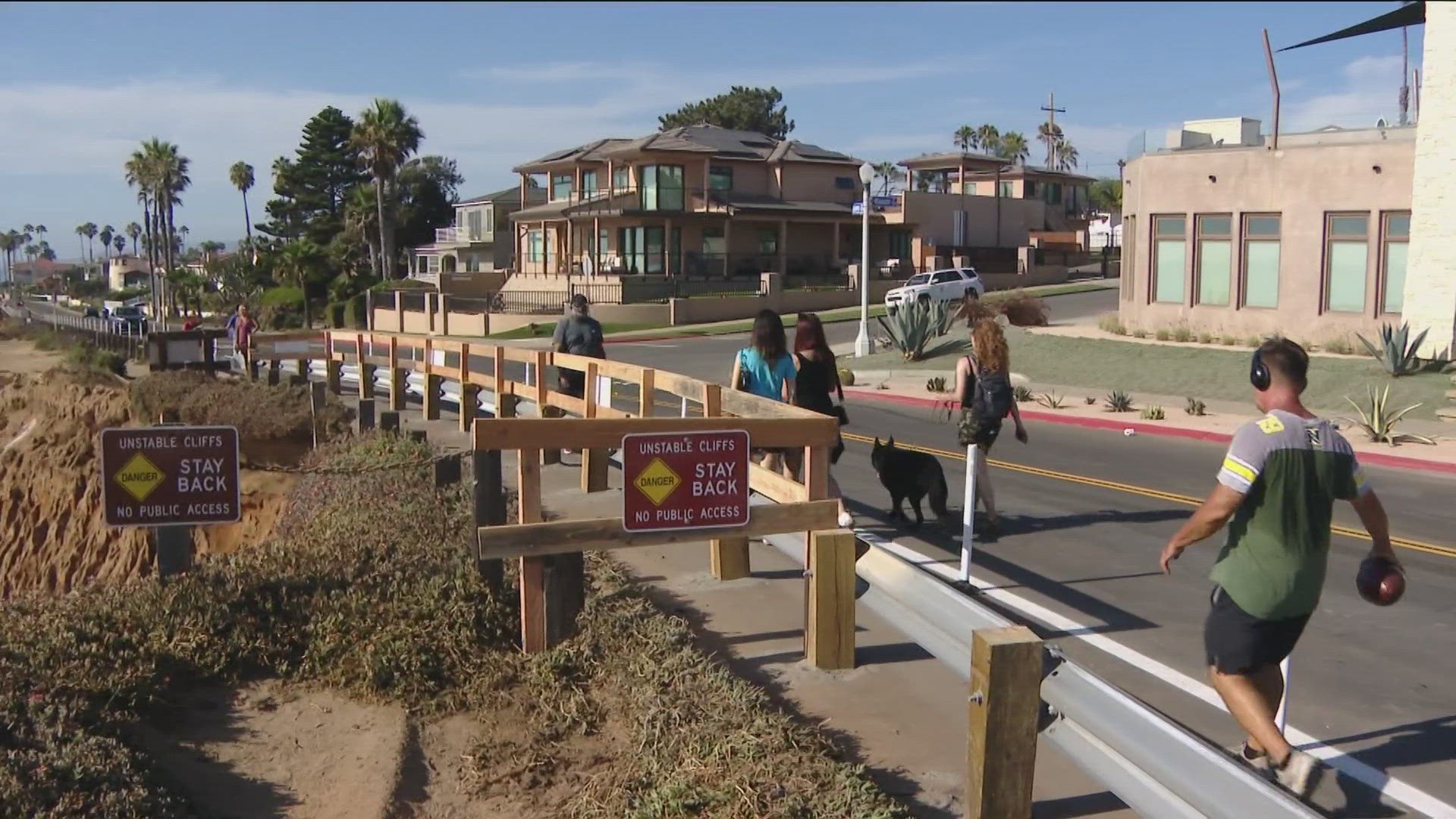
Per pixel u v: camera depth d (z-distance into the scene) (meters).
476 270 72.38
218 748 5.18
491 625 6.27
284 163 87.00
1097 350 25.81
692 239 53.91
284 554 7.24
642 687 5.38
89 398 24.98
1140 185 28.47
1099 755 3.95
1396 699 5.90
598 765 5.02
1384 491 12.32
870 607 5.78
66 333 52.81
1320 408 18.89
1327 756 5.16
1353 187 24.05
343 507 9.34
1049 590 7.89
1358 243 24.23
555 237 58.78
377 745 5.21
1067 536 9.60
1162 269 28.28
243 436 17.22
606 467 10.28
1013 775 4.09
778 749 4.73
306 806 4.70
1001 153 105.56
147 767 4.75
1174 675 6.18
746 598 7.12
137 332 49.28
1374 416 15.62
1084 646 6.68
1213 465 13.72
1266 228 25.92
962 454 14.59
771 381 8.84
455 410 17.81
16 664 5.35
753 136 60.59
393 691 5.75
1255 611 4.28
